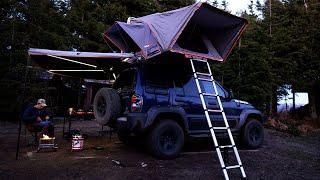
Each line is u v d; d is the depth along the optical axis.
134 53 7.99
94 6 21.59
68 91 20.16
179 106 7.57
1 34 15.78
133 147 8.44
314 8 21.44
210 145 9.39
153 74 7.46
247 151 8.73
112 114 7.32
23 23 16.72
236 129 8.77
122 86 7.93
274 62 19.16
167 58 7.68
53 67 9.59
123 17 20.64
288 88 21.83
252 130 9.19
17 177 5.27
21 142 8.88
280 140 11.59
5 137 9.86
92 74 10.43
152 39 7.22
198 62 7.94
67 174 5.55
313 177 6.20
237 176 5.97
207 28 7.94
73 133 9.30
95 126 13.45
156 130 7.00
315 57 20.02
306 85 20.53
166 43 6.75
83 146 8.34
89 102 19.45
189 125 7.69
